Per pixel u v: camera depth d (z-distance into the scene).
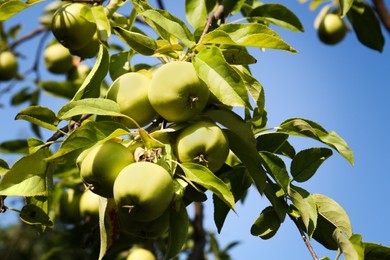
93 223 1.26
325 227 0.83
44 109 0.82
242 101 0.75
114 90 0.80
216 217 0.89
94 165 0.74
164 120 0.81
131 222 0.79
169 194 0.74
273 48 0.80
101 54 0.85
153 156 0.76
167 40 0.83
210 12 1.09
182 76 0.77
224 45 0.85
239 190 0.89
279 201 0.84
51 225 0.83
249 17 1.09
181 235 0.76
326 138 0.85
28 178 0.80
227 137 0.81
